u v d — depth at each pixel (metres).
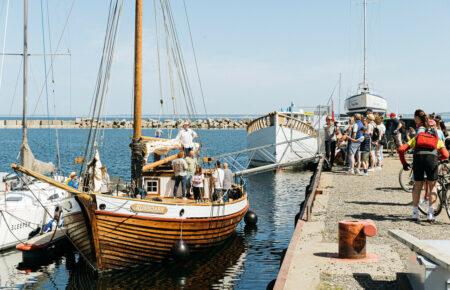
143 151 16.95
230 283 13.98
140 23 17.11
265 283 13.95
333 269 8.26
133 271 15.33
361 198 14.82
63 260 17.09
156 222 15.41
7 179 20.38
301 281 7.69
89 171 16.28
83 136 114.25
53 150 68.44
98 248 14.83
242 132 147.38
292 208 25.61
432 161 11.30
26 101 19.89
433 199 11.66
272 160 40.72
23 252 16.84
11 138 100.94
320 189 16.05
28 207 18.91
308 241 10.10
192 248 16.83
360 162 20.84
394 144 28.53
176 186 17.70
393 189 16.47
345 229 8.89
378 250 9.38
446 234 10.34
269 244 18.39
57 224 17.56
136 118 17.16
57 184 14.84
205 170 20.28
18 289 13.96
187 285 13.88
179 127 22.41
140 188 16.73
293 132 42.12
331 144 22.47
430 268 6.11
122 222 14.85
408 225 11.29
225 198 19.73
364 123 20.44
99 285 14.06
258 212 24.59
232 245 18.30
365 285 7.48
